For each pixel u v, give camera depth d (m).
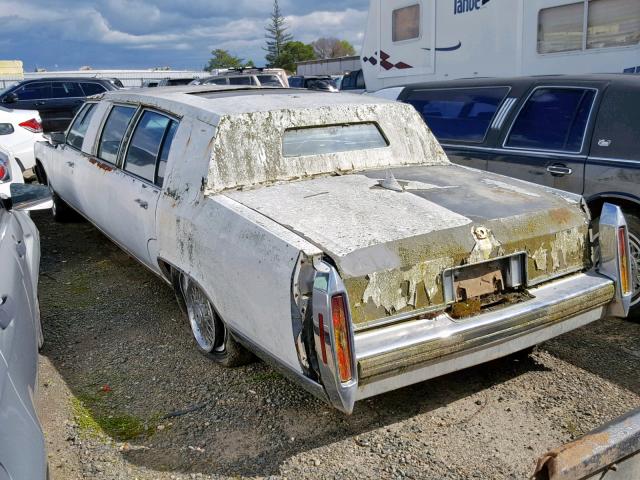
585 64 7.73
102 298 5.00
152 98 4.55
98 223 5.44
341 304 2.50
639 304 4.35
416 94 6.50
